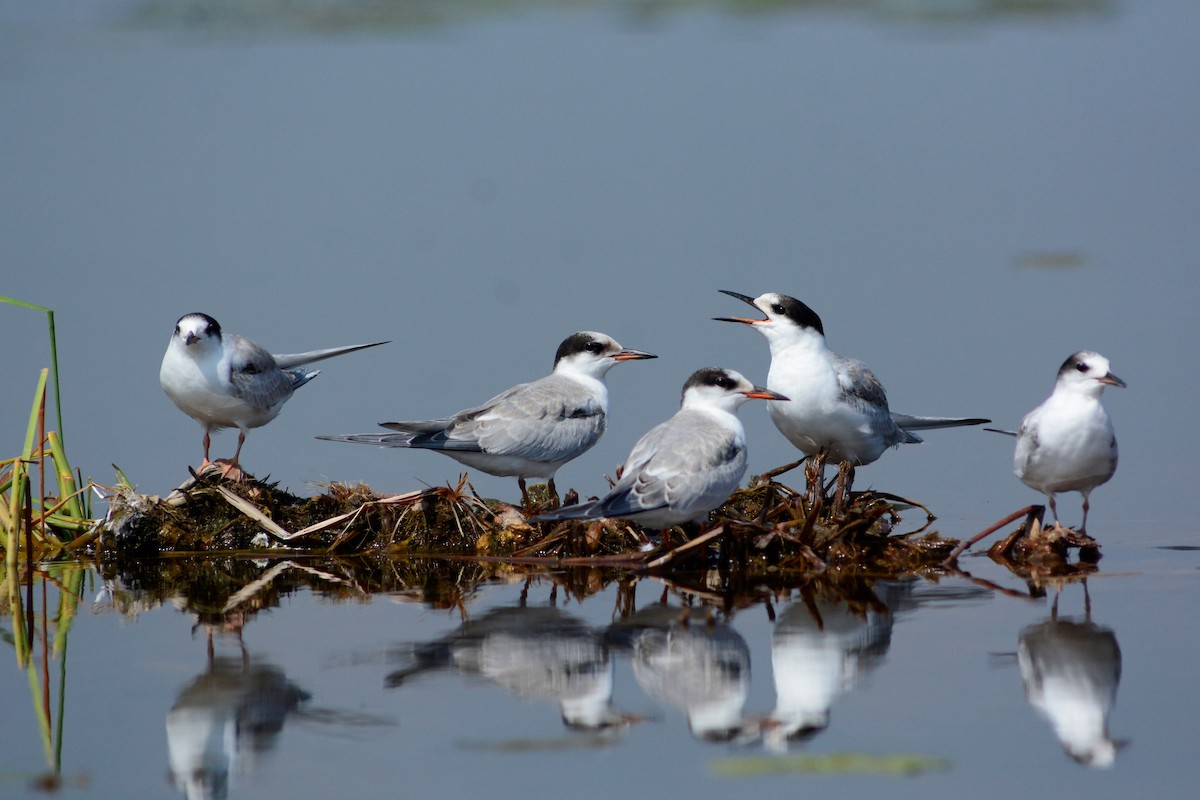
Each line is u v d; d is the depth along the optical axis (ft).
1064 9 165.48
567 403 48.65
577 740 32.22
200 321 47.06
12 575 45.03
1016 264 83.51
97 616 41.19
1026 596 41.75
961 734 32.32
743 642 38.22
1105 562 44.96
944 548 45.42
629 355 50.44
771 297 48.24
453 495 47.96
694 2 178.70
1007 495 53.36
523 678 35.81
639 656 37.27
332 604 42.16
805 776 30.48
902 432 51.55
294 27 156.97
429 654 37.58
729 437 43.93
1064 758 31.12
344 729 32.83
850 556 45.01
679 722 33.14
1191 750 31.40
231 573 45.55
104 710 33.94
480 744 32.04
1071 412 43.29
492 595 42.86
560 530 46.85
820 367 47.57
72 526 48.11
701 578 44.29
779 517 46.96
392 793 29.73
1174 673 35.37
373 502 48.08
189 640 38.88
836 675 35.76
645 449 43.70
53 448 48.24
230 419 48.73
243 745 32.01
